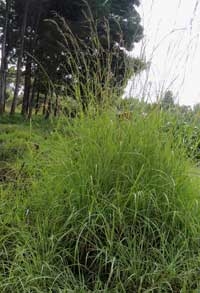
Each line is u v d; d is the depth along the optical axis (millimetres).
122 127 1935
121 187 1819
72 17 14883
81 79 2094
